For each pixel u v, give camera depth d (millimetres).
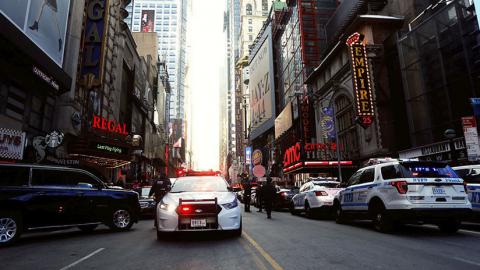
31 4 18141
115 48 37625
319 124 40781
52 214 9141
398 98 26609
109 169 35281
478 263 5438
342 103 35219
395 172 8945
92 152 25859
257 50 83000
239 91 136125
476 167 10000
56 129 21750
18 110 19234
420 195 8352
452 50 20812
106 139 27531
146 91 57312
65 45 24750
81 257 6434
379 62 28641
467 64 19562
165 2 169875
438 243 7422
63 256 6574
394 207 8586
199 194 8391
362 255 6152
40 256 6629
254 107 84000
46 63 19656
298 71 53656
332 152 33938
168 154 96312
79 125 26016
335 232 9492
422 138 23219
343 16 39844
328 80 37969
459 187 8586
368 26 29984
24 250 7418
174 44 165250
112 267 5535
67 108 24219
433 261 5605
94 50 26906
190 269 5289
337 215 12297
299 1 53969
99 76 26328
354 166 30094
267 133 74625
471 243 7383
